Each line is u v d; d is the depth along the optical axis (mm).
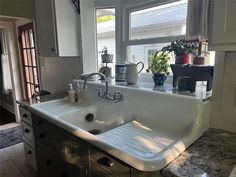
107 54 1928
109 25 2107
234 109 1033
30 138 1836
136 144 946
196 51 1285
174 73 1315
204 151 856
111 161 869
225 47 826
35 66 3029
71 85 1912
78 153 1094
